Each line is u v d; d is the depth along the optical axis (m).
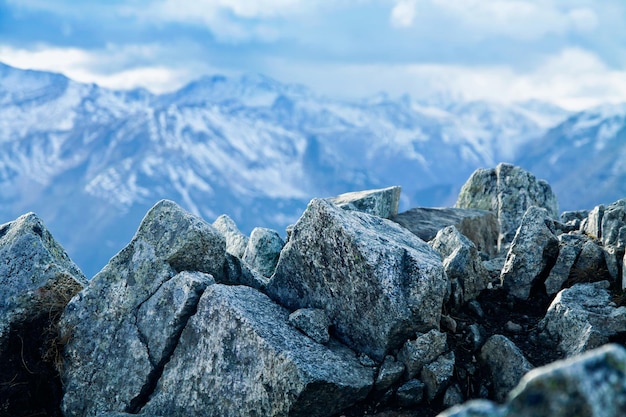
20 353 13.41
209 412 12.28
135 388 12.99
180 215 14.39
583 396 5.05
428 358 12.38
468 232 24.06
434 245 16.80
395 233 14.62
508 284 15.27
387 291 12.48
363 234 13.17
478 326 13.74
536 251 15.25
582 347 12.25
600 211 16.25
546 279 15.10
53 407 13.35
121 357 13.33
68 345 13.64
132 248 14.29
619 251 14.27
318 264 13.54
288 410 11.53
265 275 20.09
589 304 13.27
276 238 20.67
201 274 13.84
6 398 12.99
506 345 12.41
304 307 13.83
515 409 5.23
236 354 12.30
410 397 12.16
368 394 12.30
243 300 13.16
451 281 14.59
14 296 13.70
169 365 13.00
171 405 12.69
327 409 11.86
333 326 13.27
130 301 13.73
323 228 13.41
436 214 24.73
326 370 11.80
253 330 12.22
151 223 14.45
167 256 13.99
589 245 15.01
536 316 14.37
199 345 12.80
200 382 12.53
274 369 11.76
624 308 12.66
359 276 12.84
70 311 13.84
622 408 5.05
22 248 14.25
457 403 12.01
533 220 15.63
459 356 12.92
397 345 12.70
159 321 13.31
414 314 12.45
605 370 5.19
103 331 13.63
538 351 12.96
